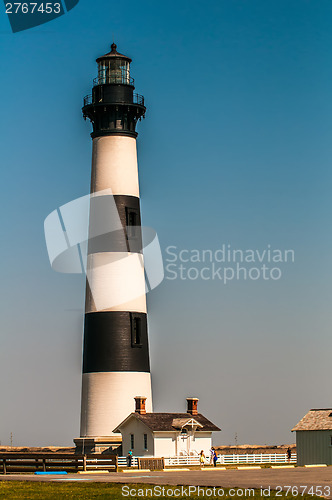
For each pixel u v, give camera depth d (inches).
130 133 3511.3
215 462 3221.0
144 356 3464.6
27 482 2324.1
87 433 3440.0
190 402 3715.6
